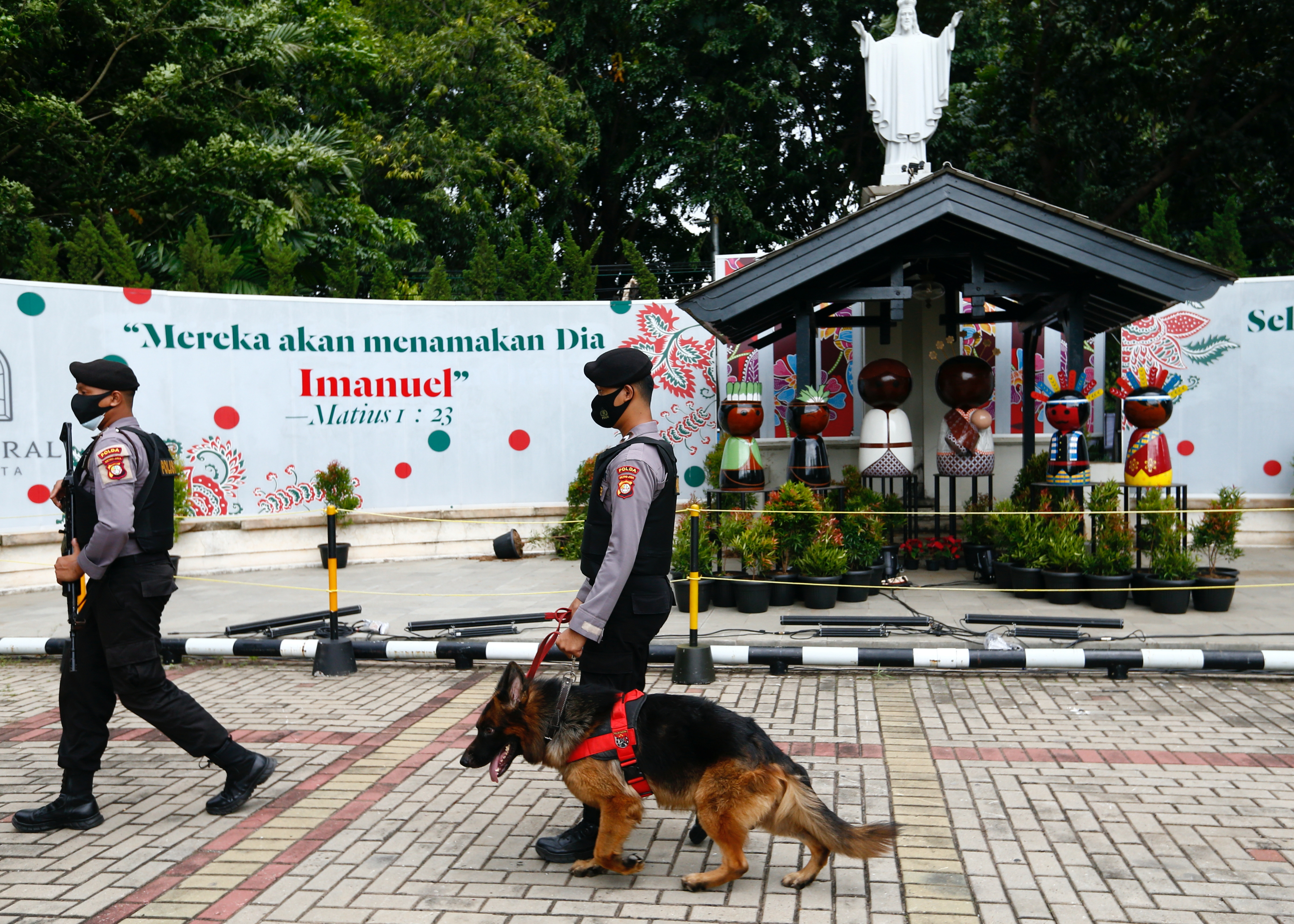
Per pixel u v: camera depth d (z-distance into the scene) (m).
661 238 27.72
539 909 3.48
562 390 12.48
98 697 4.24
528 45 24.59
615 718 3.54
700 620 7.96
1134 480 8.81
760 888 3.63
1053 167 20.75
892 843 3.48
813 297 9.04
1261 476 11.95
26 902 3.56
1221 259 13.52
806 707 6.05
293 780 4.84
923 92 10.71
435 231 21.70
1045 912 3.41
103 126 16.66
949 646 6.98
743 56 23.64
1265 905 3.45
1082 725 5.61
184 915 3.45
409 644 7.12
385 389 12.06
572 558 11.88
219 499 11.38
